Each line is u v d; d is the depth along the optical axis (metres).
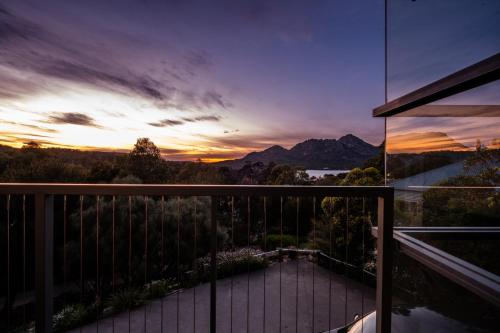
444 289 1.52
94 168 12.78
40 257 1.70
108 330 4.74
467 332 1.34
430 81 1.62
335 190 1.73
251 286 6.57
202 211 8.24
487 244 1.29
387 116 2.06
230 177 16.66
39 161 10.94
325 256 8.20
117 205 7.46
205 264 7.53
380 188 1.75
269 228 13.09
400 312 1.78
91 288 7.26
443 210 1.53
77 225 7.34
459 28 1.39
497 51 1.17
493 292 1.24
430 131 1.60
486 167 1.28
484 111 1.24
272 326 4.80
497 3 1.17
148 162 14.71
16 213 7.74
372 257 7.68
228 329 4.69
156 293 6.00
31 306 7.12
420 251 1.71
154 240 7.41
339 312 5.33
